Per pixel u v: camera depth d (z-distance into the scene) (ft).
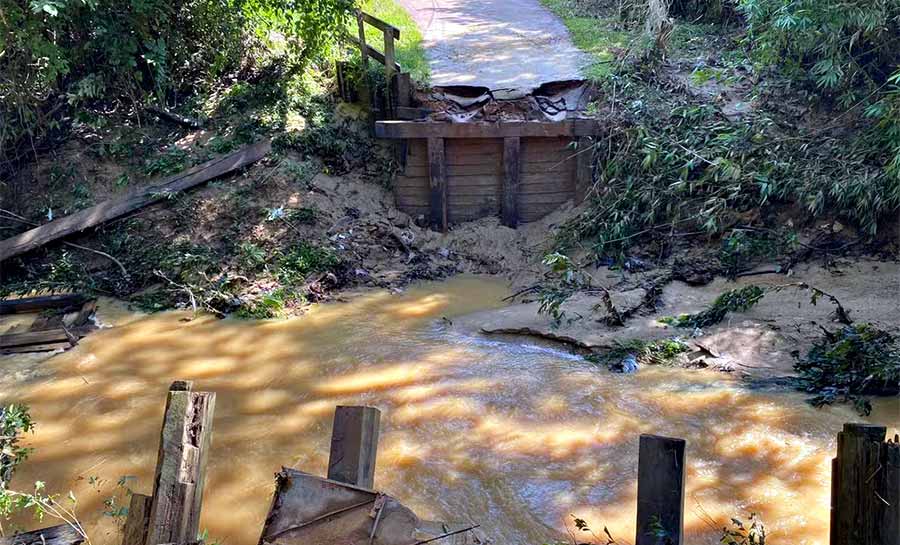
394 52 42.22
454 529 15.52
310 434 22.65
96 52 41.78
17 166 40.81
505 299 33.12
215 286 33.73
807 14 33.12
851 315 27.17
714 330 27.50
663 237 34.06
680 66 40.52
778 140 34.19
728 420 21.90
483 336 29.22
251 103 42.52
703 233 33.47
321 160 40.04
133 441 22.66
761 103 36.96
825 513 17.84
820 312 27.76
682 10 48.26
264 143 39.96
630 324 28.84
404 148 38.29
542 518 18.37
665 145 35.12
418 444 21.72
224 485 20.33
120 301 33.86
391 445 21.72
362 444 11.49
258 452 21.74
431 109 37.91
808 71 37.55
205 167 39.09
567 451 21.04
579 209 37.11
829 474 19.22
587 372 25.57
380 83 39.52
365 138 40.47
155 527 11.16
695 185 33.91
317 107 41.81
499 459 20.81
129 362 27.96
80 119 41.83
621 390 24.08
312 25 40.93
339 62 41.14
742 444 20.74
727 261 32.01
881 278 29.37
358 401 24.31
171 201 37.96
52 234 36.65
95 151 40.78
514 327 29.22
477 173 37.86
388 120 38.93
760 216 32.96
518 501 19.03
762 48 36.78
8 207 39.37
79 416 24.17
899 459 8.99
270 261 35.40
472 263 36.65
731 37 43.06
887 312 27.04
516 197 37.58
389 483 19.94
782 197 32.81
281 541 10.85
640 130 35.40
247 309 32.27
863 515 9.27
